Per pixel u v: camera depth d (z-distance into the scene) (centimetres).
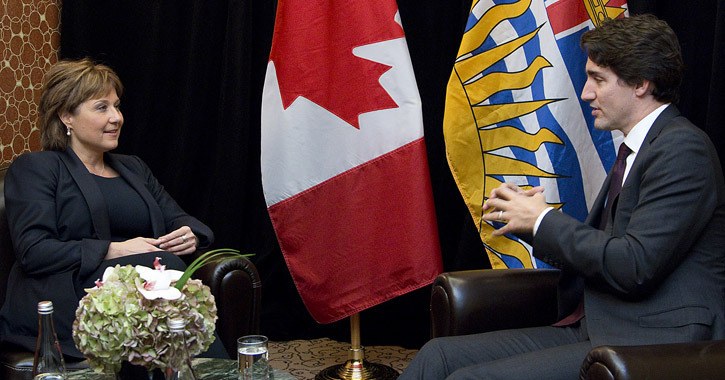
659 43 195
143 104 375
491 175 280
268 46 363
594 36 202
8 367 225
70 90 262
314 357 350
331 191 289
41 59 363
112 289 172
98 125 264
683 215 184
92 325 170
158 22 370
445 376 207
